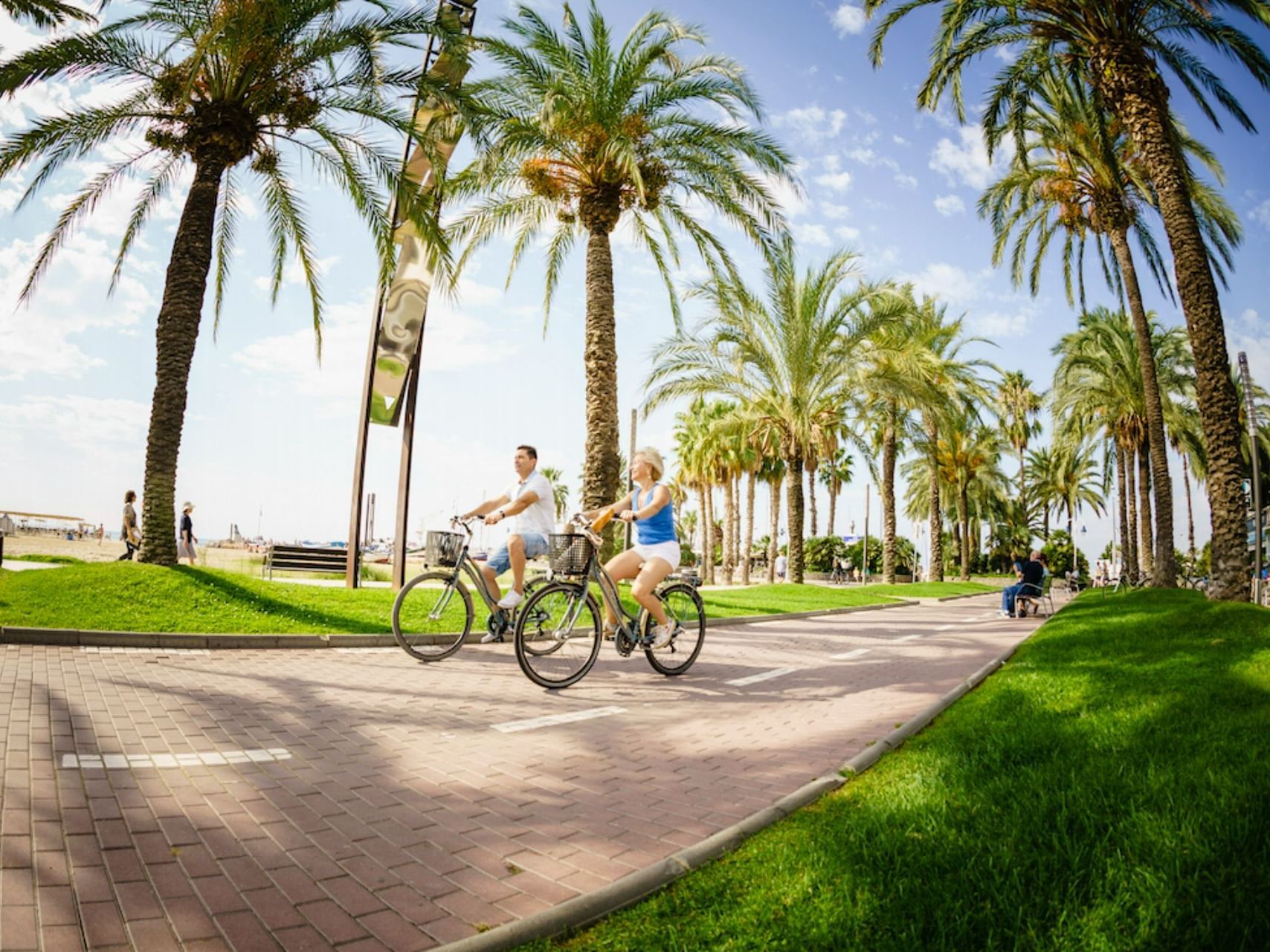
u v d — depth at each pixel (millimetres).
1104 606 15078
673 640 7445
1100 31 14141
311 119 12352
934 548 42031
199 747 4387
